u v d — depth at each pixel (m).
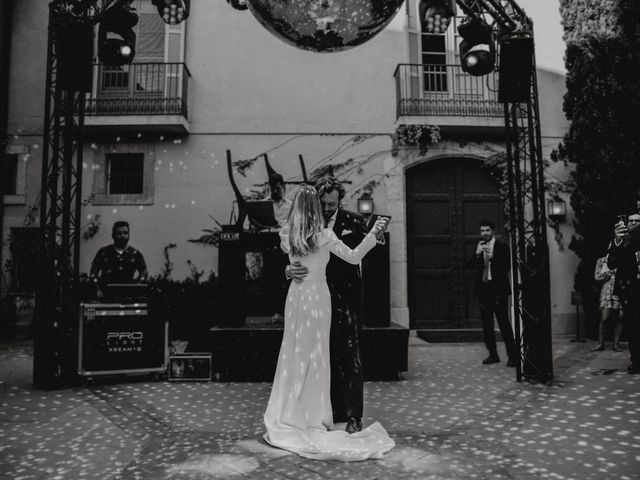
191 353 5.69
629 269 5.43
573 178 9.43
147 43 9.55
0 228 9.22
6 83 9.40
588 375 5.34
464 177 9.75
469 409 4.12
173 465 2.86
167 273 9.16
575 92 8.98
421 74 9.58
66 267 5.37
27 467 2.88
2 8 9.40
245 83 9.53
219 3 9.66
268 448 3.13
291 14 2.98
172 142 9.39
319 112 9.52
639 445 3.15
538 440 3.28
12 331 8.91
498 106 9.43
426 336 8.73
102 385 5.22
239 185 9.36
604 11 8.77
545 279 5.12
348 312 3.37
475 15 5.25
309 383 3.20
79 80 5.34
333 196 3.59
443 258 9.59
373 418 3.87
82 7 5.40
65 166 5.46
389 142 9.50
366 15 2.99
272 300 6.02
